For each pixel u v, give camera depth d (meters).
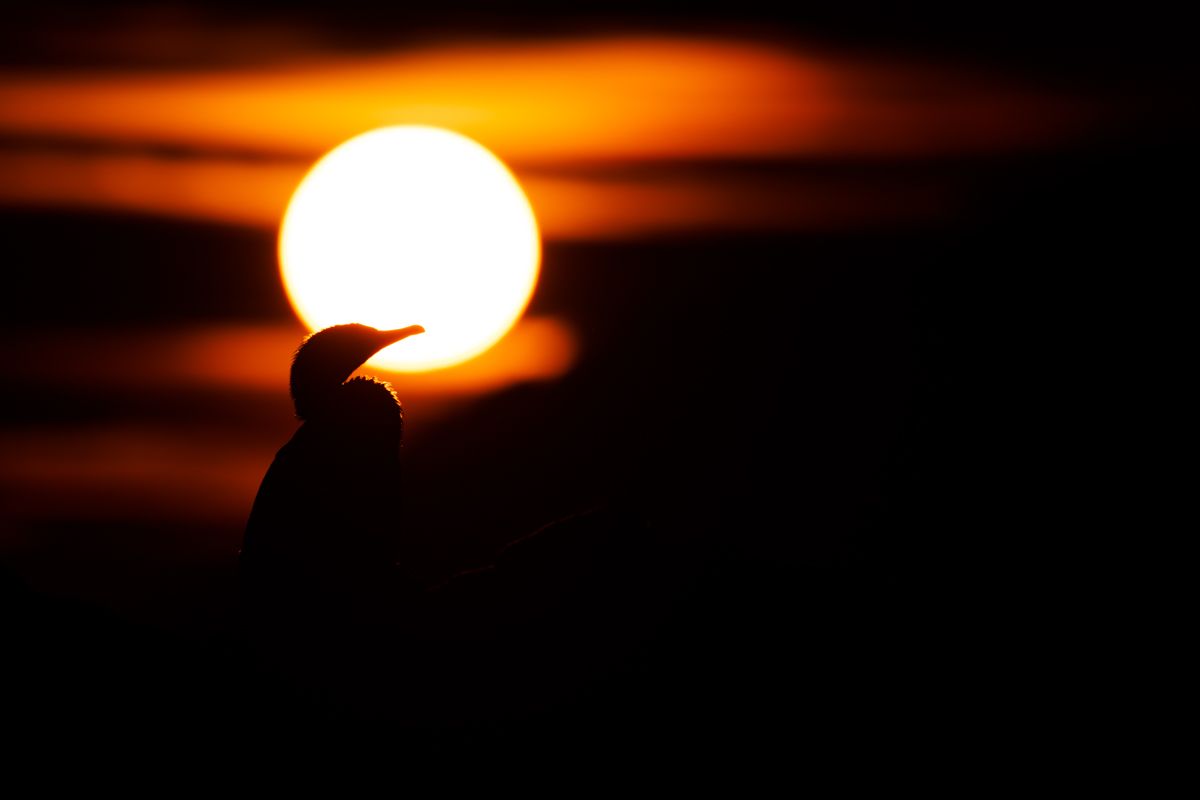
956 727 19.97
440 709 19.48
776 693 20.06
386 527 19.52
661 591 19.69
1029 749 19.61
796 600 21.27
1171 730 20.03
